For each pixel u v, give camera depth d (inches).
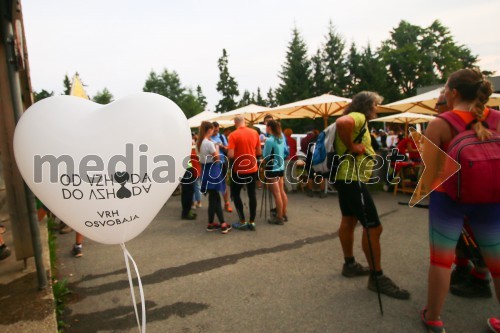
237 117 180.9
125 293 114.4
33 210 100.0
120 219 68.7
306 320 94.0
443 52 1565.0
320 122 1086.4
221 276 125.0
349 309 98.8
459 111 78.8
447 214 80.7
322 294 108.3
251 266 133.4
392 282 106.7
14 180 112.9
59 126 63.1
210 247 158.6
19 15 100.4
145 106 67.3
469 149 73.5
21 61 96.4
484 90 76.3
